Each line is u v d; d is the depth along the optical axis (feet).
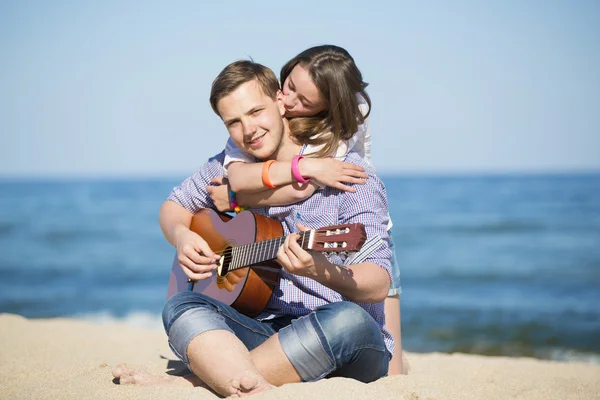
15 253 80.33
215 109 10.71
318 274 8.90
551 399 10.44
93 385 10.05
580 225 93.56
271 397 8.28
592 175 298.97
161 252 81.00
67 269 69.15
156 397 9.01
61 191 213.46
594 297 48.98
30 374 11.74
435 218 108.47
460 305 46.52
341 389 8.68
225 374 8.80
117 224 110.11
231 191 11.46
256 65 10.81
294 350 9.02
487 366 14.38
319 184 10.18
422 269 65.51
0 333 15.64
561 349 30.68
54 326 17.38
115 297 53.21
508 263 67.31
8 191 213.87
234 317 9.77
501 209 119.96
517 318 40.22
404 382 10.04
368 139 11.57
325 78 10.68
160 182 318.86
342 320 9.05
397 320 11.69
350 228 8.39
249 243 10.28
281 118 10.78
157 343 15.81
